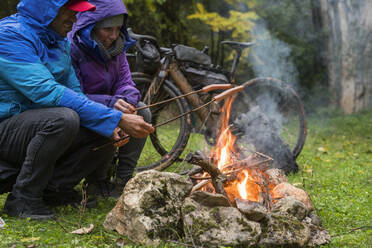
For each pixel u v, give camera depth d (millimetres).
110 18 3184
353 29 9961
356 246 2799
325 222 3244
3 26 2873
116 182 3709
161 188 2729
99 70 3445
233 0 8641
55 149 2920
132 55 5051
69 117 2873
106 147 3301
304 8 10227
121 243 2654
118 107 3273
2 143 2979
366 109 9875
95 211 3307
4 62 2828
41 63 2916
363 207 3652
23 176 2967
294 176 4883
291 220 2721
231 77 5141
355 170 5230
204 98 4945
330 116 9797
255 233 2564
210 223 2568
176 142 4852
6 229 2758
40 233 2770
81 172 3340
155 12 8633
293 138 5969
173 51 4891
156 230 2613
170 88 4898
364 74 9938
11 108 2945
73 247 2582
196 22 9070
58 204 3381
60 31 3029
